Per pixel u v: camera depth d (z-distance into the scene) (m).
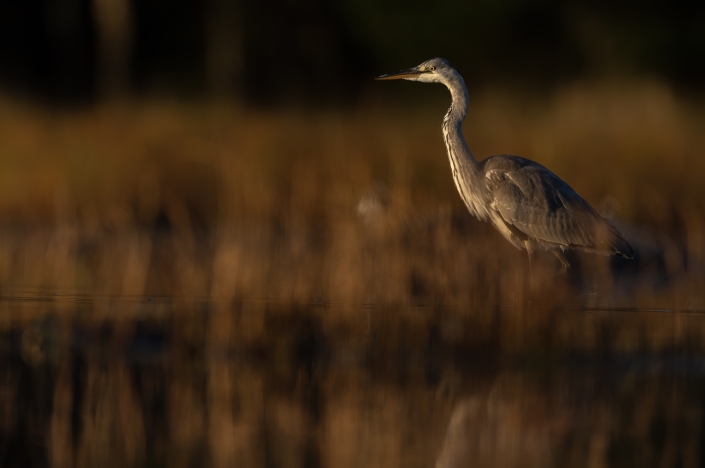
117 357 10.55
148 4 48.53
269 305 11.06
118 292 13.27
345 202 12.42
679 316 12.18
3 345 10.88
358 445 7.43
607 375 9.91
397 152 17.89
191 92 46.25
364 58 48.69
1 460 7.02
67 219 15.99
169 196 20.17
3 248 17.28
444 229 12.32
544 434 7.73
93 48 48.41
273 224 13.18
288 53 48.78
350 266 11.41
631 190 20.11
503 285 11.85
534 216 13.32
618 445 7.43
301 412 8.46
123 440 7.56
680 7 42.56
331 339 10.96
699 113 24.50
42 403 8.62
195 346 10.96
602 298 13.66
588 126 22.88
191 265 14.60
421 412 8.44
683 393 9.12
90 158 21.30
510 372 10.09
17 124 23.80
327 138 21.95
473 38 43.78
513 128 23.19
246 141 21.84
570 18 42.69
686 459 7.05
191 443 7.51
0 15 48.44
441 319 11.02
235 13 45.72
